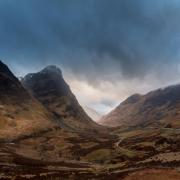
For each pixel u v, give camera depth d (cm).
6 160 13438
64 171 10400
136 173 7219
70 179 8306
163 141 17262
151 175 6738
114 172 9069
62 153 19338
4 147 19800
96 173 9438
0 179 8300
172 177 6494
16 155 15925
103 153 16825
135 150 16588
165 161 9838
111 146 19362
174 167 7838
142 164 10175
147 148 16288
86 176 8675
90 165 13412
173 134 19512
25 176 9056
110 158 15350
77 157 17050
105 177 7919
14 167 11356
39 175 9200
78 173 9588
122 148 17925
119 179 7062
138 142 19262
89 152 17938
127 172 8100
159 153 13000
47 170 10638
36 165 12556
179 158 10106
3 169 10494
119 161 13800
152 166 8675
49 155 18200
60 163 13850
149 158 11750
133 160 12888
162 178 6456
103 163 14275
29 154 17838
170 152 12469
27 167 11569
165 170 7106
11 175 9250
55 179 8381
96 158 16138
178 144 15575
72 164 13575
